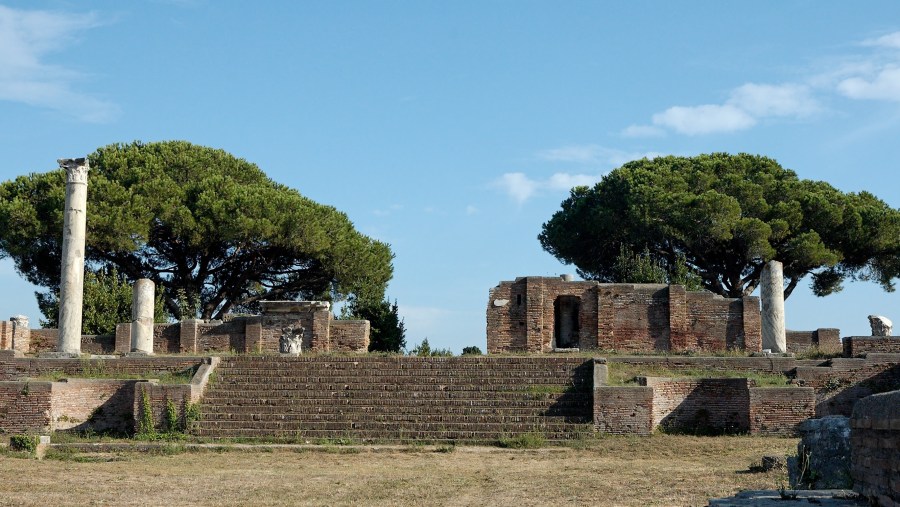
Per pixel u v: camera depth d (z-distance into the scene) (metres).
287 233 54.91
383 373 37.72
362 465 27.80
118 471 26.47
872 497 15.47
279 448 30.70
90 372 38.59
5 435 33.03
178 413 34.00
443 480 24.83
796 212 58.00
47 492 22.92
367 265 57.72
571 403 34.59
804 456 20.17
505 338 48.34
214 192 55.47
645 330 47.75
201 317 57.47
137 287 43.59
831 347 46.94
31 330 47.38
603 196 62.25
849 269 60.75
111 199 53.16
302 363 38.56
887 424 14.66
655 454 29.62
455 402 34.84
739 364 38.28
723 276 60.72
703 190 60.16
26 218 52.50
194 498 22.14
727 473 25.52
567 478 25.05
